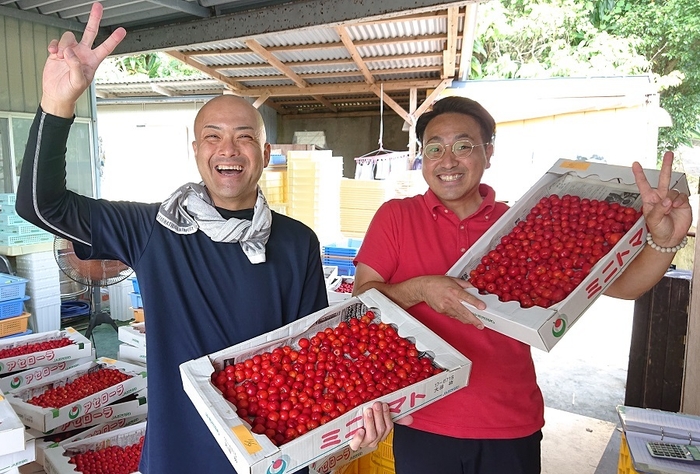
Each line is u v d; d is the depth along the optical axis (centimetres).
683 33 1119
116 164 1050
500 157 740
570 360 460
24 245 468
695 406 227
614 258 134
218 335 141
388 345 137
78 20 543
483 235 158
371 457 232
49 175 124
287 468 101
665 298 299
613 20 1194
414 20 524
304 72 741
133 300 503
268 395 119
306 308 160
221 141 143
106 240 139
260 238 149
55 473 209
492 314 127
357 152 1049
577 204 157
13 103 524
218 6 454
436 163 163
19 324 410
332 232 554
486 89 728
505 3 1227
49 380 264
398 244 172
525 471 158
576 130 702
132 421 264
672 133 1169
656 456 151
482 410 154
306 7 409
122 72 1292
